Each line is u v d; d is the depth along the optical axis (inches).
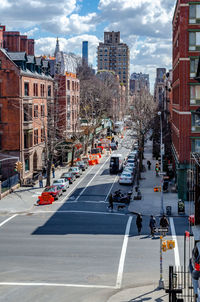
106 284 835.4
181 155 1739.7
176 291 680.4
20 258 1005.8
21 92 2112.5
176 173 1989.4
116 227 1310.3
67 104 3132.4
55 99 3051.2
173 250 1053.8
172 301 674.8
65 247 1090.7
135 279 861.2
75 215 1485.0
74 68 4119.1
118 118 6540.4
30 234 1224.2
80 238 1178.0
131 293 784.9
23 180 2103.8
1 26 2593.5
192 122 1736.0
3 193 1798.7
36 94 2412.6
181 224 1349.7
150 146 4256.9
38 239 1170.0
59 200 1763.0
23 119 2151.8
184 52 1720.0
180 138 1740.9
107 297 767.1
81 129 3469.5
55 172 2482.8
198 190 547.8
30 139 2239.2
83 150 3164.4
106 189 2012.8
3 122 2111.2
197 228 532.4
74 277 876.0
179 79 1736.0
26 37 2632.9
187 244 1104.2
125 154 3430.1
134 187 2060.8
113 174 2471.7
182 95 1732.3
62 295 778.2
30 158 2260.1
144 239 1165.1
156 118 3472.0
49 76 2847.0
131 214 1524.4
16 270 922.7
